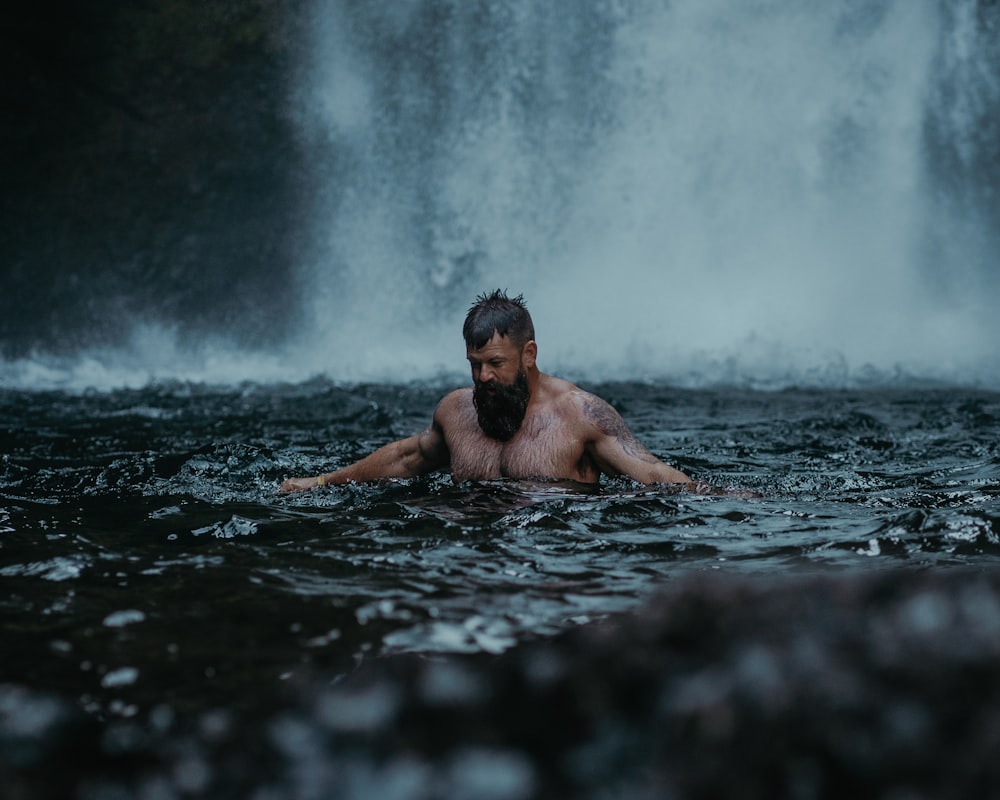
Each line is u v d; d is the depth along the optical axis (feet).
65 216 54.70
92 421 26.71
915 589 9.66
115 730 7.65
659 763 6.96
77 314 54.85
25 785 6.98
